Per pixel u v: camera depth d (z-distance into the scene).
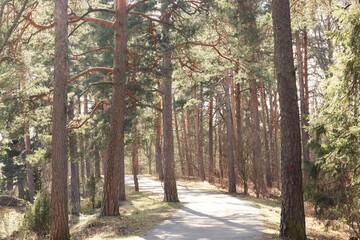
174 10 20.45
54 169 12.33
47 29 18.39
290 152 11.34
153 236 12.34
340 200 11.49
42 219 17.67
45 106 20.03
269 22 19.92
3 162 41.91
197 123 48.34
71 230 16.98
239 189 34.62
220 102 45.53
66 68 12.81
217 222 15.21
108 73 23.02
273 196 30.27
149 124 32.53
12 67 18.91
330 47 28.06
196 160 63.50
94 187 29.27
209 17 19.55
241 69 24.09
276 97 40.59
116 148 17.78
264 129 38.91
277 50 11.72
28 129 21.16
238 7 19.06
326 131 11.56
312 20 18.08
